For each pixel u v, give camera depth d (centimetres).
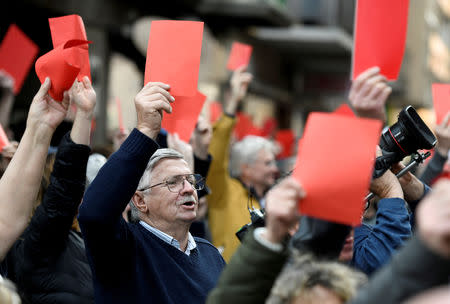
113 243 503
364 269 495
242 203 866
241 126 1623
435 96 666
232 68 983
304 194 349
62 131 782
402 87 4797
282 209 348
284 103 3819
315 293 356
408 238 489
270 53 3519
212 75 2833
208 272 589
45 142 491
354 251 523
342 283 357
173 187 577
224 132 893
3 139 683
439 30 5928
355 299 300
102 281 520
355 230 552
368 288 298
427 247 276
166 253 562
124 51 2283
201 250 613
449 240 268
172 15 2497
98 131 2075
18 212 484
